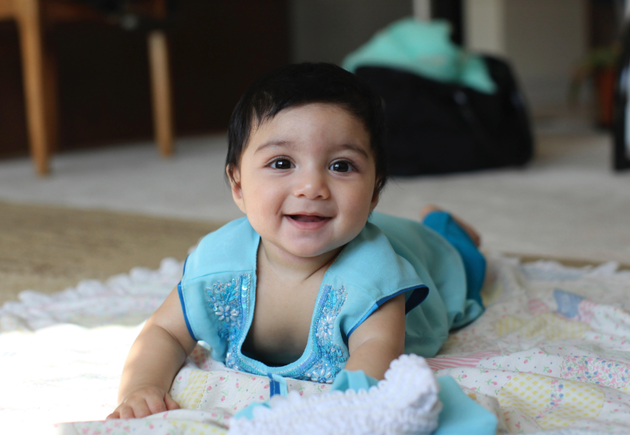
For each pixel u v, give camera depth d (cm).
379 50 275
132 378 68
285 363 77
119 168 311
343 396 53
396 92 255
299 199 62
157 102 342
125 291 112
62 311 104
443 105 259
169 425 57
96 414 68
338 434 50
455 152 263
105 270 131
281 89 63
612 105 412
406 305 73
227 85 488
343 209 63
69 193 239
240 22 488
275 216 63
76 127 405
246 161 65
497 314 96
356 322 67
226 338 76
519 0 557
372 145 66
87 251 148
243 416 53
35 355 85
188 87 466
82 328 93
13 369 80
